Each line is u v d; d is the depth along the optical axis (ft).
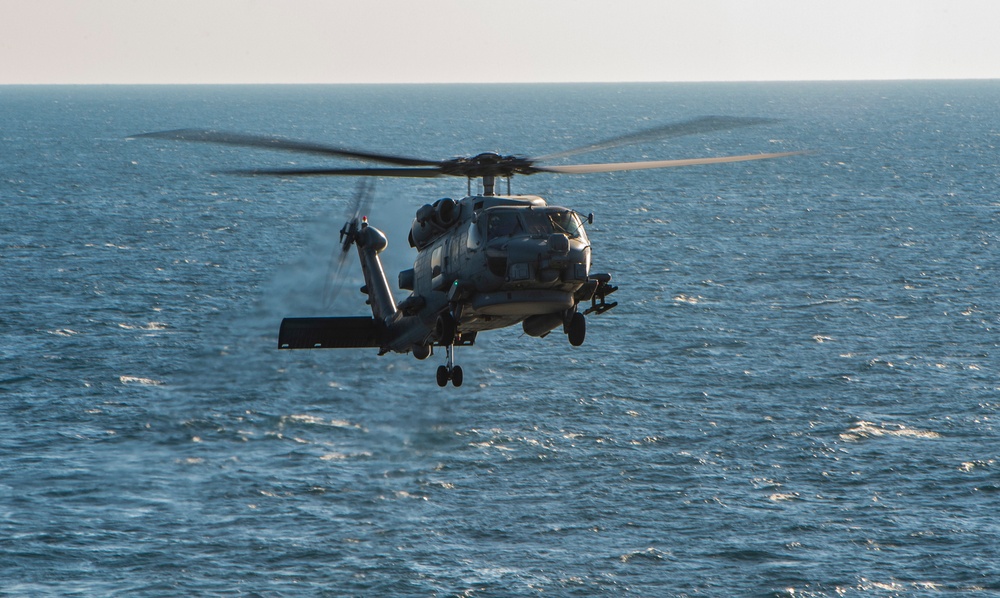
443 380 426.92
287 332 486.38
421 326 453.17
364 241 522.47
